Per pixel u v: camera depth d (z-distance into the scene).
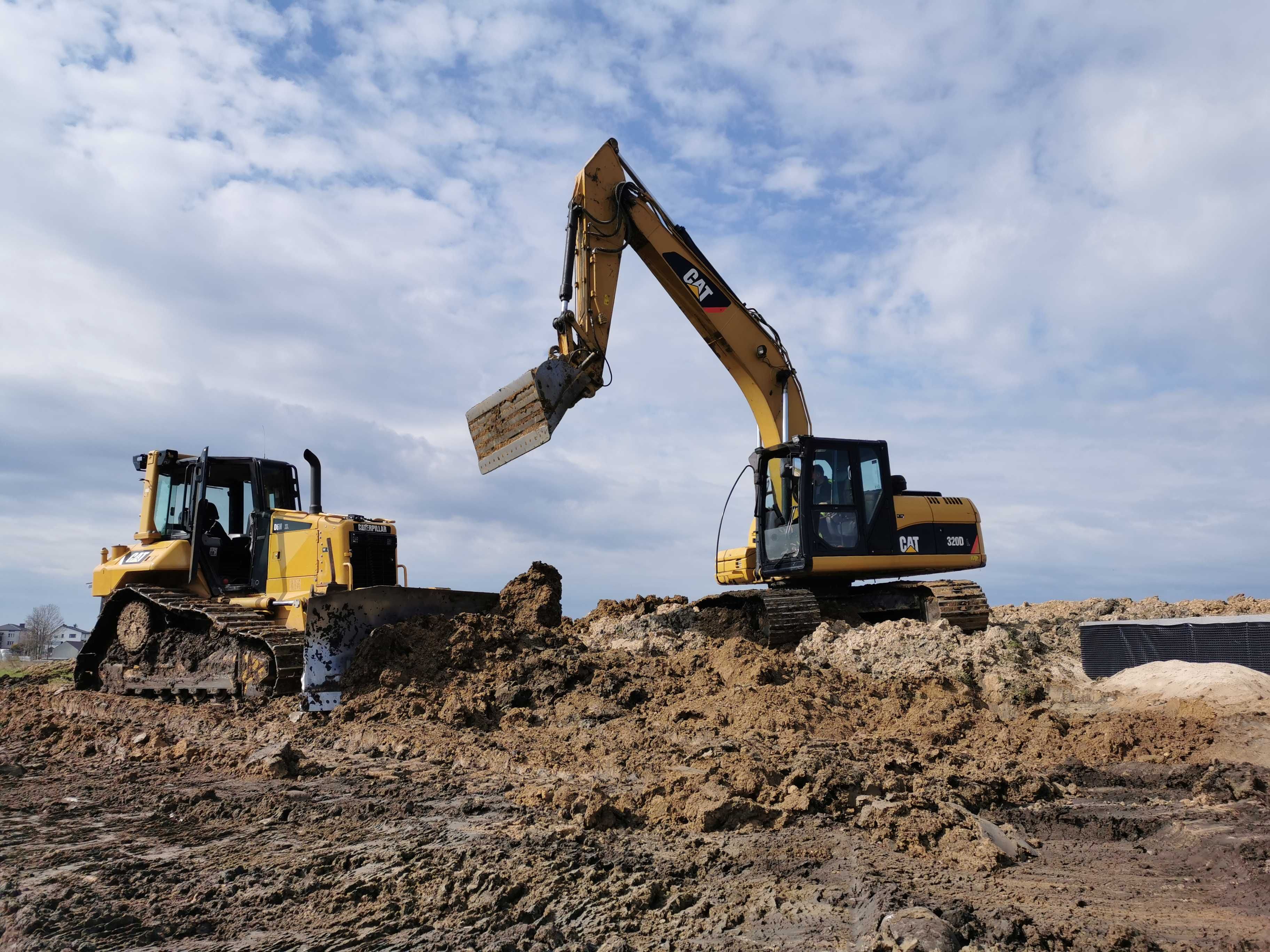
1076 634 15.39
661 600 18.19
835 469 13.79
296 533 13.02
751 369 14.73
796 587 14.45
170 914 4.53
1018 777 7.42
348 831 6.09
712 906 4.55
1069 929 4.07
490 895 4.70
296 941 4.21
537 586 13.45
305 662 10.95
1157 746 8.59
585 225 13.70
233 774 8.19
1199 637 11.73
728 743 8.34
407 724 9.77
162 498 14.30
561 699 10.54
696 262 14.46
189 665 12.71
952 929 3.97
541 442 12.75
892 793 6.66
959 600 13.30
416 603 12.12
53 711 12.80
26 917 4.43
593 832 5.99
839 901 4.59
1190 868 5.24
